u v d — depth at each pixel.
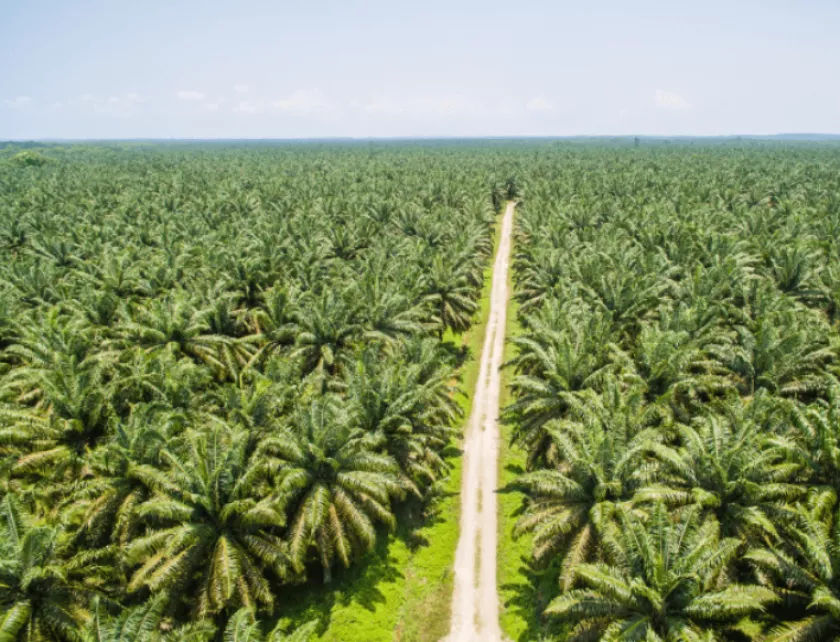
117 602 19.02
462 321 44.41
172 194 89.81
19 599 17.27
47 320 32.81
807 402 28.62
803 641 15.71
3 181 123.69
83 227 62.84
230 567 18.39
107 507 20.55
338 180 115.88
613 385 24.97
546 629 21.22
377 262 45.62
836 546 16.86
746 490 19.81
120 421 24.33
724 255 46.16
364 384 25.88
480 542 25.84
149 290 42.19
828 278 39.38
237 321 37.91
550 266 45.06
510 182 122.19
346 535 21.95
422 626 21.70
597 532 19.94
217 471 19.67
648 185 99.88
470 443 33.47
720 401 26.58
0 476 24.23
